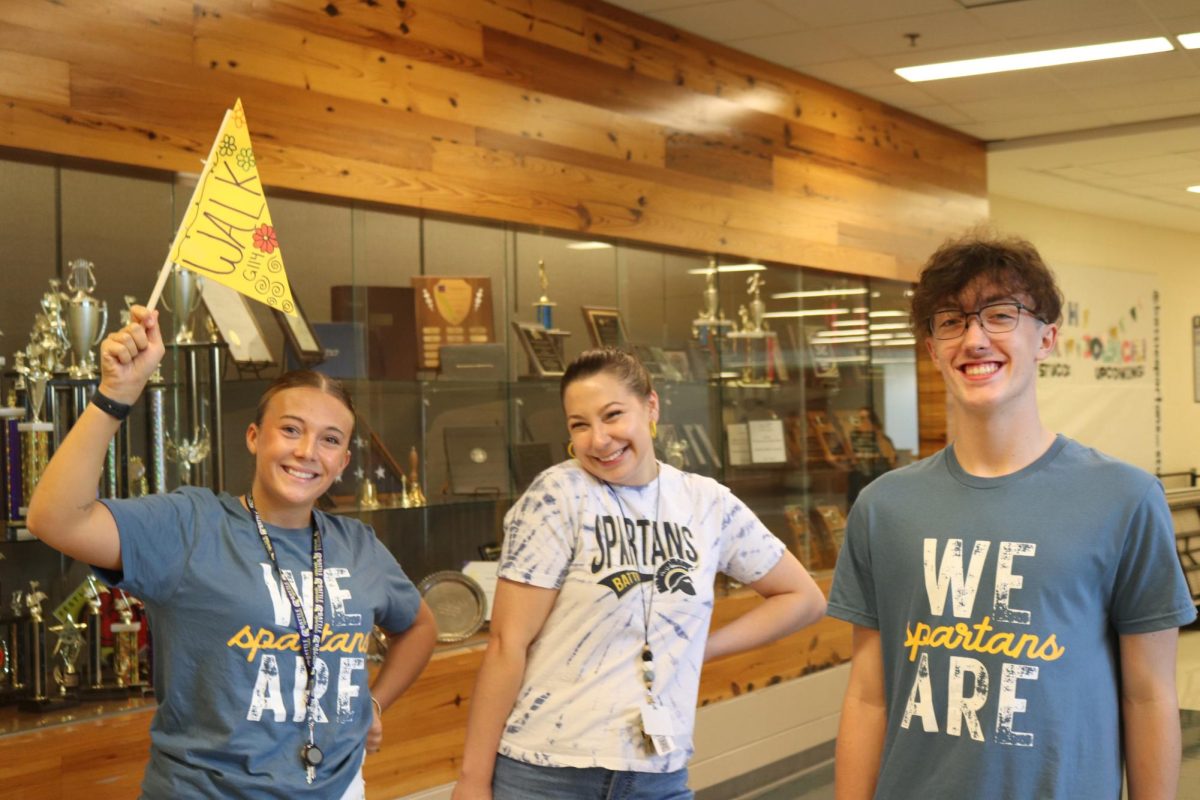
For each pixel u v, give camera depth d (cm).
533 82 449
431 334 411
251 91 358
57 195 324
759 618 240
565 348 458
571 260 465
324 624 204
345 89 384
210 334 348
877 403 639
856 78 607
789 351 572
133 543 193
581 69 470
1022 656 167
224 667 194
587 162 470
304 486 207
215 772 191
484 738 212
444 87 415
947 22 526
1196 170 867
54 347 323
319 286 380
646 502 221
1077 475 172
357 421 387
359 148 387
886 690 186
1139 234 1138
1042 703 166
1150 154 806
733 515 234
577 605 212
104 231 333
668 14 500
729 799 507
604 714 207
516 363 438
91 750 307
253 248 210
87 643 325
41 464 318
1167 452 1162
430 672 386
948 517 178
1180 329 1187
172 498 203
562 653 211
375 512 389
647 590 214
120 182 336
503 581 216
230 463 352
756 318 554
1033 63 593
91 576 328
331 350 381
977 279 174
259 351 360
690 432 510
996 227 184
